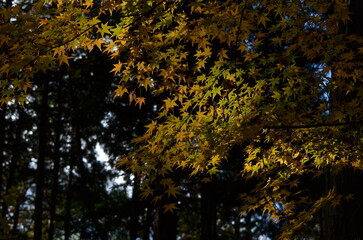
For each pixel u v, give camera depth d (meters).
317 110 3.60
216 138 3.35
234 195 12.46
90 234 13.73
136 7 2.92
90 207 15.47
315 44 3.65
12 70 2.90
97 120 14.91
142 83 3.42
